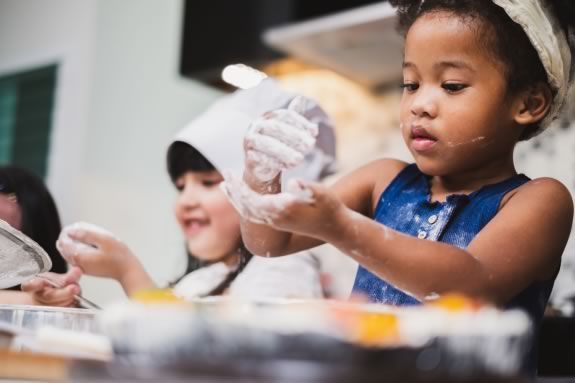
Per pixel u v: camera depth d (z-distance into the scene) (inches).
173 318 16.7
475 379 16.6
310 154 52.2
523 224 26.8
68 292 35.8
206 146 51.8
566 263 67.9
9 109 102.3
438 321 16.9
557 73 30.6
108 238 40.1
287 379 15.9
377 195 34.8
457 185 31.6
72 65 95.1
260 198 23.0
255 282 51.0
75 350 20.2
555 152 71.6
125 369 17.0
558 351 56.5
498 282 25.1
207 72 84.0
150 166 96.3
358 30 69.5
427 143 29.5
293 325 16.1
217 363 16.2
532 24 29.4
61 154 94.0
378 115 84.2
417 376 16.1
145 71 97.2
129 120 95.9
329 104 87.4
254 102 53.4
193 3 86.0
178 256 91.2
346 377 15.8
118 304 18.1
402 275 23.6
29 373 19.2
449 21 29.3
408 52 30.3
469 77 29.0
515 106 30.3
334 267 81.5
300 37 72.7
